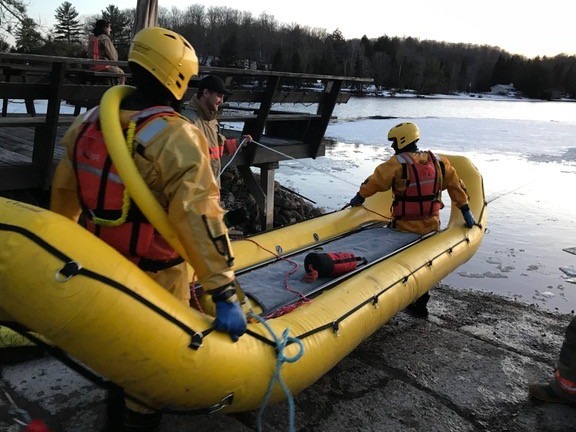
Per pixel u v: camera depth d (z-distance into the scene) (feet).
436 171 15.79
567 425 10.88
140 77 7.10
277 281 12.01
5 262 6.00
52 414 9.84
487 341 14.62
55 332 6.23
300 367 8.67
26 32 70.44
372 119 104.94
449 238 15.89
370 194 16.34
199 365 7.03
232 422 10.14
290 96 22.93
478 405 11.41
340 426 10.32
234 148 19.40
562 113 146.92
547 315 17.30
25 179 15.66
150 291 6.74
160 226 6.79
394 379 12.17
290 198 29.78
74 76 26.37
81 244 6.33
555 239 28.19
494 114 136.87
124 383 6.88
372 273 12.23
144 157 6.68
